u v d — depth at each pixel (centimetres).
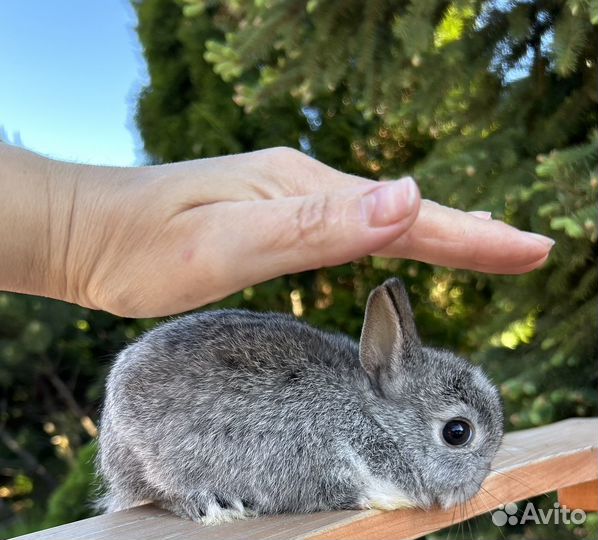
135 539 19
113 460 23
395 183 15
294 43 41
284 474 21
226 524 20
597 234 30
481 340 46
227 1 46
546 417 37
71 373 78
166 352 22
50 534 19
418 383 23
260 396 22
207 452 21
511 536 43
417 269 59
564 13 33
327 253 15
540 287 42
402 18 36
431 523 22
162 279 17
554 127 38
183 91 67
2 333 71
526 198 34
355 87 45
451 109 42
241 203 16
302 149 65
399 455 22
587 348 38
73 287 18
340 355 24
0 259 17
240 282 16
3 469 76
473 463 22
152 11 66
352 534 20
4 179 17
